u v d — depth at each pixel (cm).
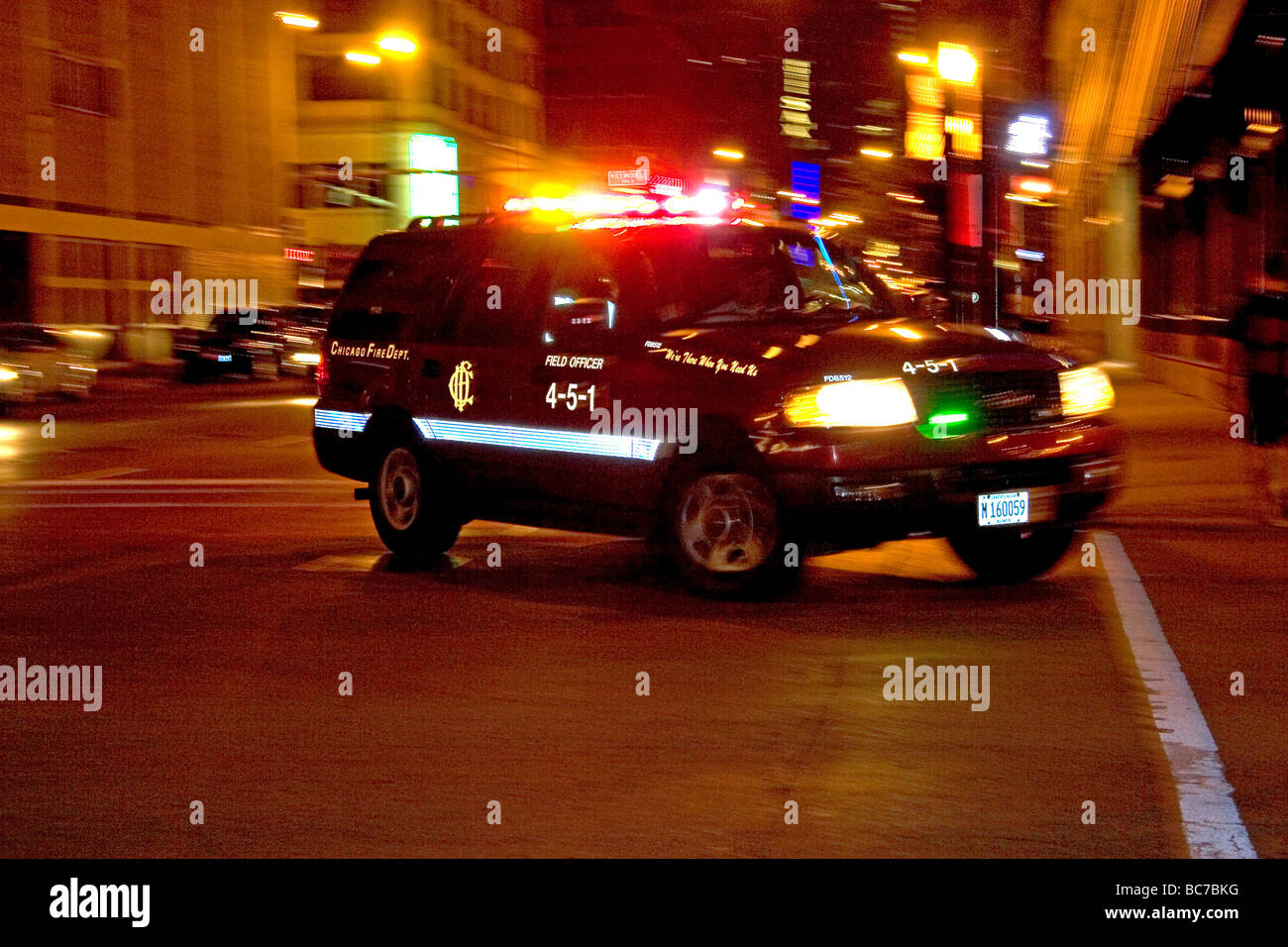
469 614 791
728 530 788
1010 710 595
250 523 1151
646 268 864
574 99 8494
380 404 970
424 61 5891
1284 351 1121
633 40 8306
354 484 1418
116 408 2675
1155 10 2478
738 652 696
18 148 4122
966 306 2319
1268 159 2173
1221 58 2198
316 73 5875
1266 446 1129
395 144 5825
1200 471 1388
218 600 837
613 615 782
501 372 894
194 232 4919
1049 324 1748
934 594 827
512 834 464
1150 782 507
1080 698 611
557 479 863
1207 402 2208
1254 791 496
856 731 570
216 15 5062
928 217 2920
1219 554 953
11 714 606
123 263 4591
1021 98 3806
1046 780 510
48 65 4238
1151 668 657
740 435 768
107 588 877
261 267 5341
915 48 2919
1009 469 757
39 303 4216
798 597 821
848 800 491
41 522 1164
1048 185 3453
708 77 7562
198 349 3625
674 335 826
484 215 966
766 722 582
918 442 742
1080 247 4228
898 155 3994
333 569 938
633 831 465
